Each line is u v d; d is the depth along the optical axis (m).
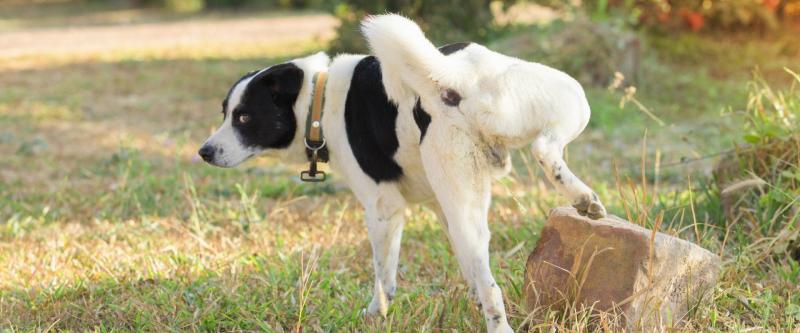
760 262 4.12
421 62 3.01
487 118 3.00
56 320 3.93
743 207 4.55
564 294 3.47
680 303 3.53
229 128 3.67
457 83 3.03
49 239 5.35
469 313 3.71
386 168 3.42
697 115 8.79
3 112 10.12
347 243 5.07
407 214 5.59
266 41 16.94
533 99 3.00
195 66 13.51
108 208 6.10
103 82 12.13
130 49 16.00
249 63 13.77
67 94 11.25
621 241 3.38
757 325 3.55
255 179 6.97
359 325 3.72
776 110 4.91
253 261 4.61
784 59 11.33
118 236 5.43
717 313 3.55
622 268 3.38
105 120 9.70
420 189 3.48
